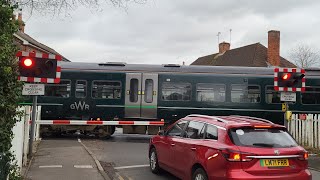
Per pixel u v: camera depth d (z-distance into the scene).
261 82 18.94
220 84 18.88
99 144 16.08
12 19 5.34
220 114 18.72
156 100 18.61
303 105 19.08
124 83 18.64
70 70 18.50
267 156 6.55
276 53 40.34
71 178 8.75
